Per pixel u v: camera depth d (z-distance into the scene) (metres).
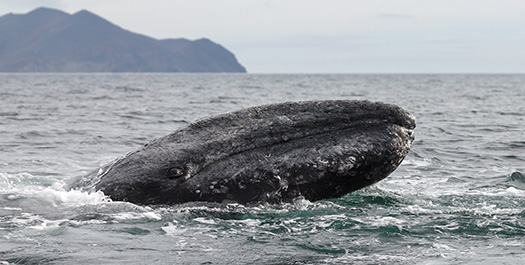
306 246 12.93
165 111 49.97
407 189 19.30
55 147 28.09
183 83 148.25
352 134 15.43
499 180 21.23
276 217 14.91
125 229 13.82
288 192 15.16
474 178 21.73
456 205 16.94
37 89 97.19
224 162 15.25
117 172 15.47
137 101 64.38
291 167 15.09
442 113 50.16
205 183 15.04
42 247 12.49
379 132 15.41
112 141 30.77
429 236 13.72
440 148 29.23
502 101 68.88
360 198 16.92
